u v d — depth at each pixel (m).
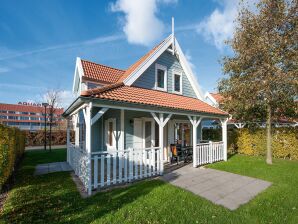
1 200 5.51
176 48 12.65
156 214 4.59
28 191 6.13
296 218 4.56
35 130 24.56
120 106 6.86
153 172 8.00
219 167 9.82
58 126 35.81
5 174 6.18
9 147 6.88
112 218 4.35
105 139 11.70
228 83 12.23
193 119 9.96
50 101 34.47
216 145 11.59
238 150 15.35
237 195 6.04
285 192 6.27
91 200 5.36
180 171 8.97
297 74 9.34
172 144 11.16
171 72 12.47
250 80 10.68
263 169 9.38
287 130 12.77
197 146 10.13
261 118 13.52
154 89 11.15
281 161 11.75
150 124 11.20
